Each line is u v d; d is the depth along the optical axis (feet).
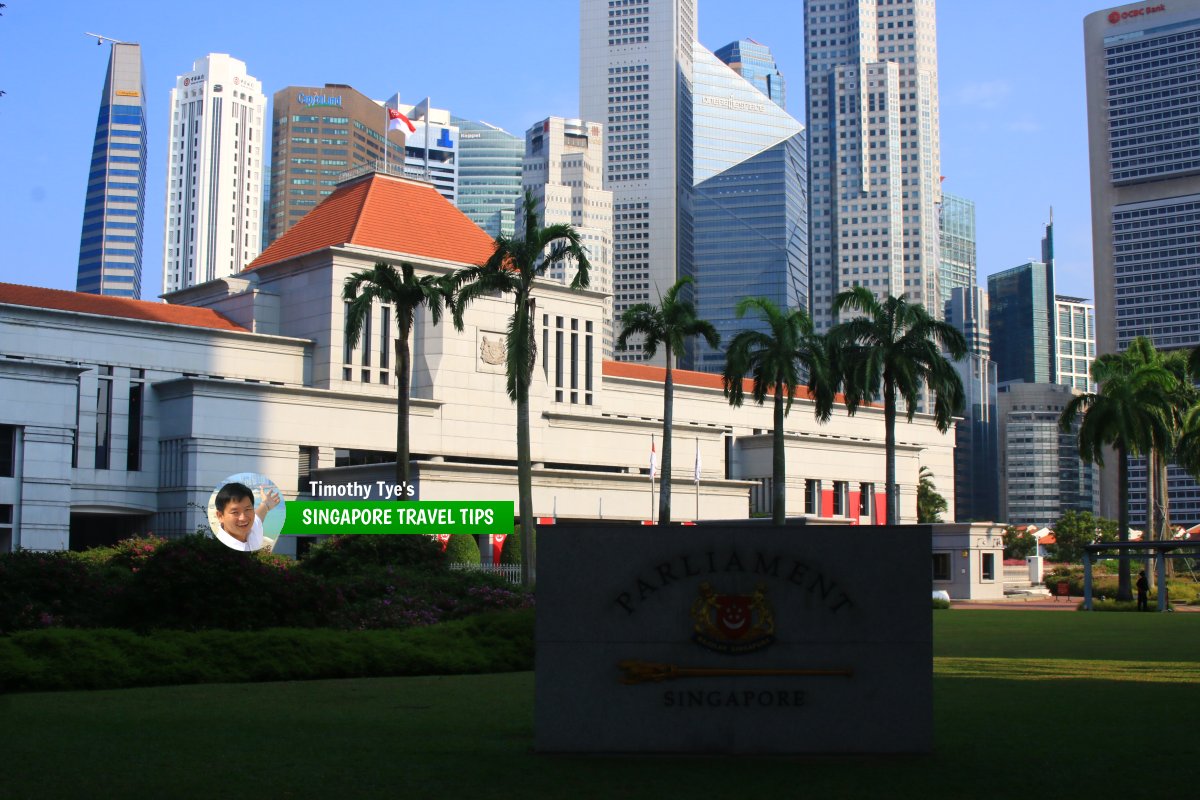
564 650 53.88
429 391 270.87
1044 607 227.40
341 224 275.59
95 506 237.45
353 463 259.60
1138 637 131.44
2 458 209.36
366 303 176.35
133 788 45.32
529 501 171.42
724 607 53.93
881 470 368.48
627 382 323.57
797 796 44.96
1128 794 45.52
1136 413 239.09
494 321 281.95
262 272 281.13
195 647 84.48
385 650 89.10
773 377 226.99
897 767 50.88
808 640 53.78
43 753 52.42
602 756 53.06
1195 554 216.54
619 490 277.44
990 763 51.75
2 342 229.86
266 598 97.71
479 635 96.07
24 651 78.23
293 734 58.70
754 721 53.42
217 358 255.09
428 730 60.54
